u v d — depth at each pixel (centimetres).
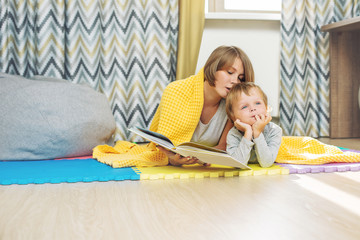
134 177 108
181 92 129
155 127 143
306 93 233
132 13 210
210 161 112
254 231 64
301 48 228
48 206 80
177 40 218
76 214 74
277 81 240
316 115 235
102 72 209
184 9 212
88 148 159
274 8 257
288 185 100
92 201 84
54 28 200
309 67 233
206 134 135
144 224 68
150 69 213
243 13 229
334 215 73
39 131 145
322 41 234
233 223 68
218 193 91
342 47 231
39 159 147
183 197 88
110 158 138
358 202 83
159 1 212
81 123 154
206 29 232
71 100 158
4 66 192
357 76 234
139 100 214
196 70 233
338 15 235
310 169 118
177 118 127
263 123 116
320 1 233
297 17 227
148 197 88
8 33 196
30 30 200
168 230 65
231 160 104
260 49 237
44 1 197
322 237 61
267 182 104
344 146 190
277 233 63
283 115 231
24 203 83
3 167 127
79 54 207
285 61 229
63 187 99
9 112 147
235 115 119
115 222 69
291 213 74
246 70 124
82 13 204
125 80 213
